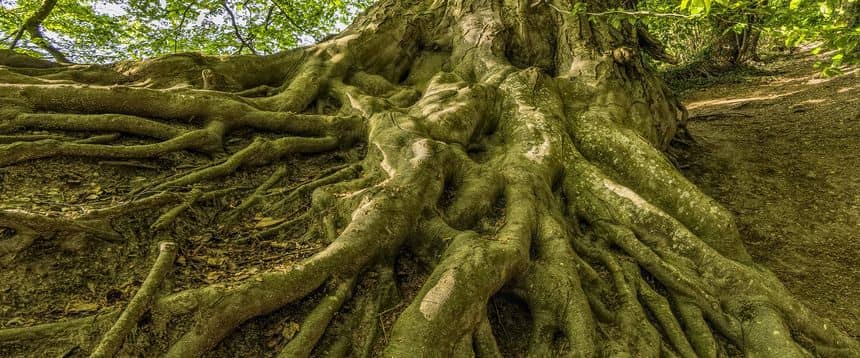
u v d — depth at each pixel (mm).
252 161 4461
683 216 4754
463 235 3605
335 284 3135
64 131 4008
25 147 3484
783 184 7715
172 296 2631
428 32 7777
